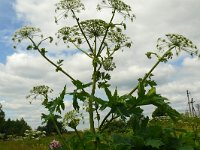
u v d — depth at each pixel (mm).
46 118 1902
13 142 8492
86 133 1780
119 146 1590
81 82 1833
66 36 2105
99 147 1783
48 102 1907
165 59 1979
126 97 1709
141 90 1698
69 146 1940
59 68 2008
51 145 2307
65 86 1862
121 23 2127
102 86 1905
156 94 1699
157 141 1567
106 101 1719
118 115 1708
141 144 1589
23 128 34719
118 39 2096
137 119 1695
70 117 1925
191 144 1645
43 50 2090
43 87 2154
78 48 2096
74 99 1836
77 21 2117
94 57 2012
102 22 2102
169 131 1657
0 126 33969
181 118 1725
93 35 2107
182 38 1986
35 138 7699
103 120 1788
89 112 1831
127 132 1826
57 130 1977
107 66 1949
